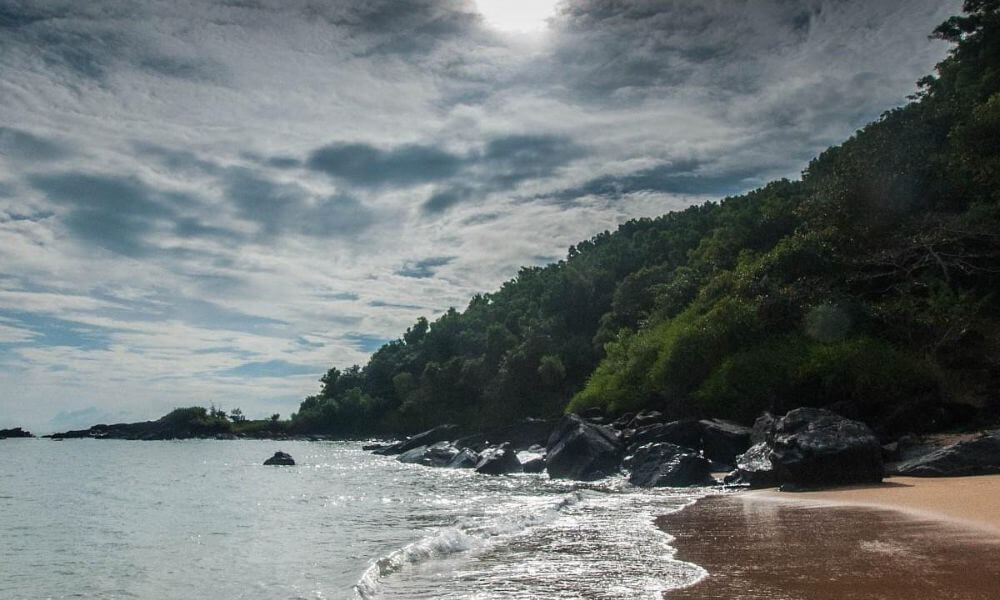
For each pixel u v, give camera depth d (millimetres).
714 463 27656
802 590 7871
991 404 25312
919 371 26891
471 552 11992
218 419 153625
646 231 140500
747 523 13609
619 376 46656
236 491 29875
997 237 31734
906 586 7777
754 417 32281
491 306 150125
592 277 108688
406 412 120000
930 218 35000
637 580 9062
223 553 14148
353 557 13180
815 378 30328
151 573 12258
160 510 22969
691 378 37938
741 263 47219
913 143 40500
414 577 10039
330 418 140875
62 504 25406
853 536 11305
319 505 23391
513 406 90688
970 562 8938
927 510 13641
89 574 12289
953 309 29016
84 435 152000
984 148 36000
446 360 135375
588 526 14586
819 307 33219
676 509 16938
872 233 36844
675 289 56875
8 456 71312
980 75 51469
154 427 155125
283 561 12945
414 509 21203
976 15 56844
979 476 18469
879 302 34531
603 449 31234
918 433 24922
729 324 36875
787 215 53750
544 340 93562
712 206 131750
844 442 19328
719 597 7805
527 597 8453
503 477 33969
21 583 11633
